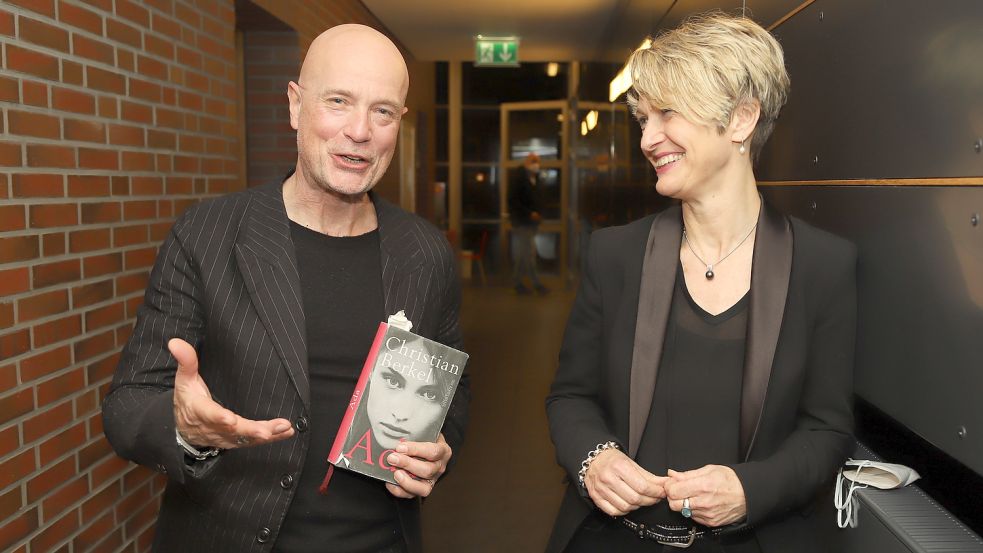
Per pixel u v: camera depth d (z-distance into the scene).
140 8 2.77
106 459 2.51
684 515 1.26
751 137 1.38
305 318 1.42
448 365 1.40
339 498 1.41
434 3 6.49
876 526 1.30
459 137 12.11
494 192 12.20
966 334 1.15
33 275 2.12
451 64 11.95
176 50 3.08
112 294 2.56
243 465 1.37
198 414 1.13
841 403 1.39
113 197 2.57
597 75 7.64
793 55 1.82
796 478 1.29
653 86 1.33
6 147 2.01
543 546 3.16
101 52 2.50
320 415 1.41
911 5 1.29
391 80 1.38
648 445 1.42
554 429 1.51
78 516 2.34
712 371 1.38
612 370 1.46
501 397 5.34
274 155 4.97
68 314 2.30
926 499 1.33
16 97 2.05
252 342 1.37
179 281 1.41
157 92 2.90
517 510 3.52
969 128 1.13
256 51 4.92
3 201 2.00
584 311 1.56
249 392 1.37
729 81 1.29
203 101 3.35
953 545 1.17
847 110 1.53
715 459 1.38
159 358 1.39
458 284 1.67
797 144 1.79
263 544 1.36
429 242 1.59
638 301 1.44
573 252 10.65
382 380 1.37
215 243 1.42
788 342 1.35
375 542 1.46
